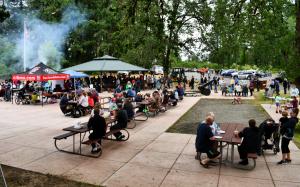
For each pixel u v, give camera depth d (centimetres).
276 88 3058
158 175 827
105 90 3622
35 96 2364
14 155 988
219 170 870
